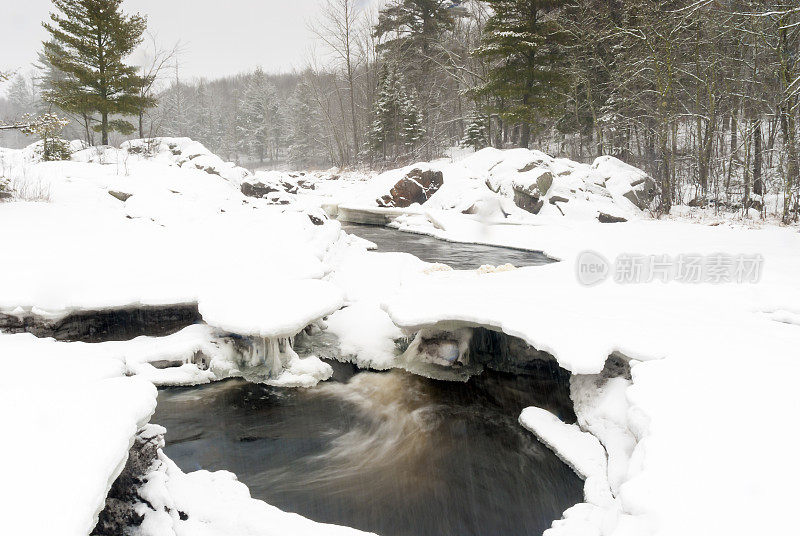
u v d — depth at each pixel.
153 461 3.68
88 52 22.47
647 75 22.25
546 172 20.20
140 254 8.63
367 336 7.66
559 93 27.27
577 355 4.95
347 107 52.91
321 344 7.54
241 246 9.74
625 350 5.03
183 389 6.32
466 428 5.54
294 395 6.30
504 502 4.32
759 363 4.49
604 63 26.17
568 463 4.63
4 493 2.36
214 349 6.81
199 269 8.32
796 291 6.83
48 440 2.83
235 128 76.19
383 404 6.11
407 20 38.84
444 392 6.38
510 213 19.36
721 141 22.20
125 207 11.38
